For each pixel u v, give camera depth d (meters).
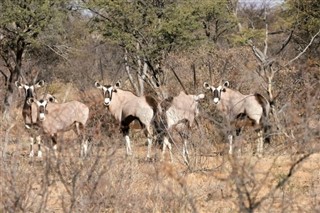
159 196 18.30
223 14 75.25
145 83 61.12
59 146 16.69
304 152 14.69
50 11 67.94
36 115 36.53
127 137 38.44
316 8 66.25
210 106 39.94
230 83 45.88
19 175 16.28
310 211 16.95
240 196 13.43
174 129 33.22
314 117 13.58
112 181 17.42
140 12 61.91
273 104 33.59
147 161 23.91
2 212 15.34
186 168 24.27
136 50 58.59
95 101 32.28
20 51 68.81
